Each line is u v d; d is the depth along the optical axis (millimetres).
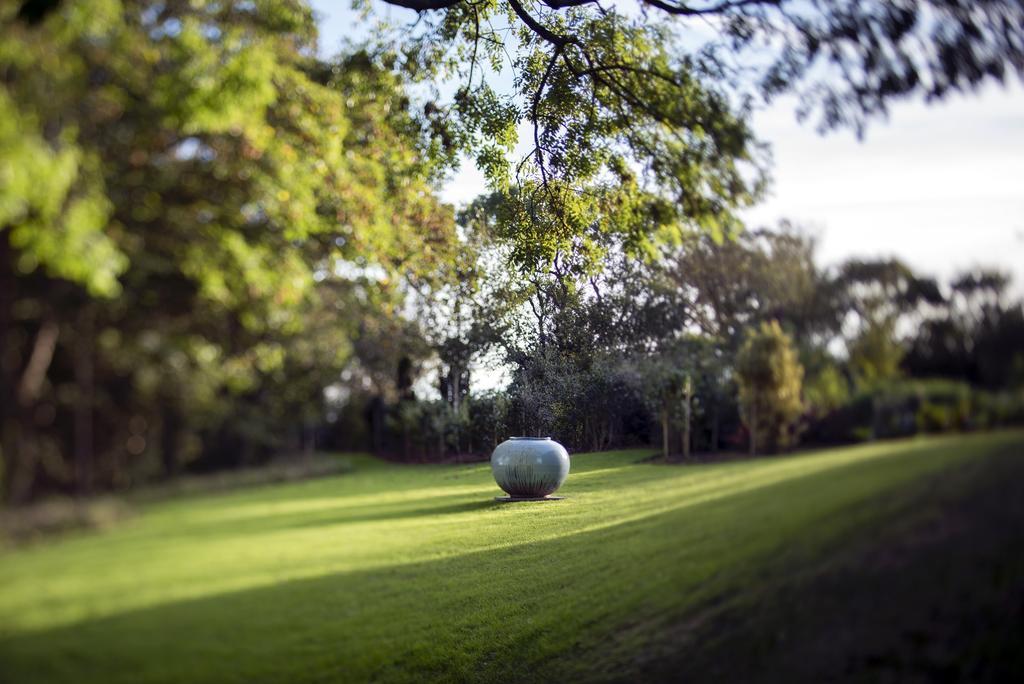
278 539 4062
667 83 4113
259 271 5520
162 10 5012
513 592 3664
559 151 4426
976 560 2736
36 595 3523
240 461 4969
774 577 2998
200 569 3764
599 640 3191
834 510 3078
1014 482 2883
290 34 5652
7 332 4199
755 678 2693
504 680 3160
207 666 3162
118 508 4316
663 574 3271
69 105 4578
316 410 5324
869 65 3436
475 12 4941
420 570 3842
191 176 5395
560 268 4133
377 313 5344
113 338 4645
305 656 3275
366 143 5703
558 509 3740
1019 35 3270
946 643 2582
